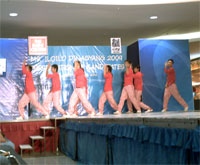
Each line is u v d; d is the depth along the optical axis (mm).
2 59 10008
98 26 11242
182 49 11102
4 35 11828
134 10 9812
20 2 8672
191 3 9445
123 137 4176
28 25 10727
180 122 2959
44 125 8859
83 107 10547
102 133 4840
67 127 7586
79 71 10477
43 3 8828
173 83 10922
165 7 9695
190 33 12992
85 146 6059
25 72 10078
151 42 10930
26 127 8727
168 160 3049
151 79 10844
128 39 13281
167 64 10961
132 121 4059
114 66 10922
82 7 9328
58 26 10984
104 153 4855
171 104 10922
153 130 3305
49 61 10484
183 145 2730
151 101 10797
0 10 9211
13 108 10008
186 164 2730
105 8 9516
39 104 10234
